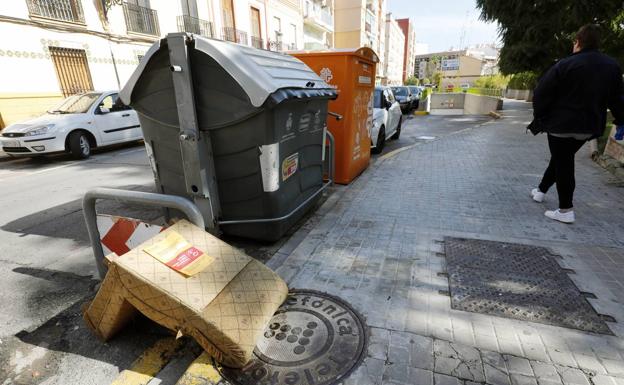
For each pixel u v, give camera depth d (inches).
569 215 153.3
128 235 107.0
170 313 80.8
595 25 142.2
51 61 482.9
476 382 75.8
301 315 97.7
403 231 151.3
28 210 199.8
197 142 118.8
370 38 2076.8
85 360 88.5
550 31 443.2
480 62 3152.1
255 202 130.4
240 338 78.5
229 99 114.3
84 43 521.7
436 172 248.4
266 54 133.6
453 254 129.8
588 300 101.3
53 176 281.9
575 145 145.6
